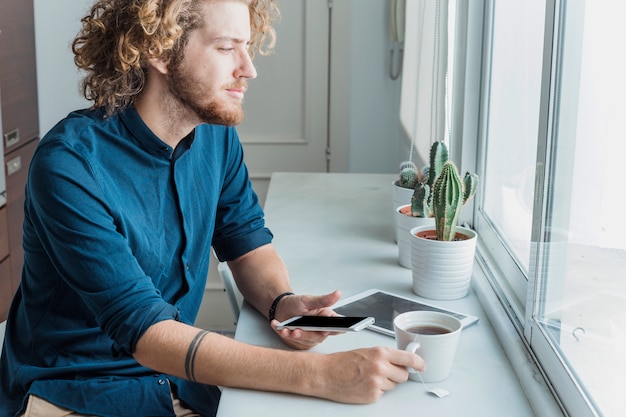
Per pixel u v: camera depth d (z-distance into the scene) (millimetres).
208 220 1478
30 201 1289
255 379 1159
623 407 917
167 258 1396
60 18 2941
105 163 1320
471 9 1800
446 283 1496
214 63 1289
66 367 1351
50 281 1353
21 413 1337
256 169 3443
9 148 2572
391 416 1084
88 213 1232
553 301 1180
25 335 1397
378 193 2357
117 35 1303
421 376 1174
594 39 1066
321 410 1105
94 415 1318
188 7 1260
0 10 2461
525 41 1529
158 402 1348
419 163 2490
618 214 964
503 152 1685
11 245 2605
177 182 1386
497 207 1732
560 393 1078
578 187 1111
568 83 1174
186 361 1190
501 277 1574
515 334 1294
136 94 1342
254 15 1506
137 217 1345
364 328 1370
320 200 2273
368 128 3371
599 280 1013
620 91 967
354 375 1121
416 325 1238
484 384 1178
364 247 1844
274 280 1503
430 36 2332
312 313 1370
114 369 1364
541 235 1222
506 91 1673
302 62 3328
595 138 1051
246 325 1420
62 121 1348
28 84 2754
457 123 1895
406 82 2867
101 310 1229
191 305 1501
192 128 1374
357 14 3256
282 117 3391
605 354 979
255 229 1605
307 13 3264
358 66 3309
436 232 1521
